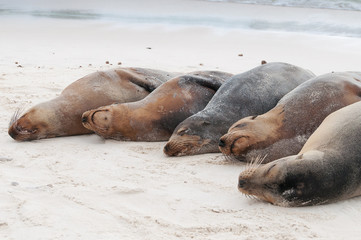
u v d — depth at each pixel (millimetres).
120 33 31172
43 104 12766
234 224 7520
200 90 12836
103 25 34094
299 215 7910
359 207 8242
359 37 30641
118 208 8062
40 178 9422
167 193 8773
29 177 9469
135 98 13836
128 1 50344
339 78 11000
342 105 10453
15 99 15656
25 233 7035
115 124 12164
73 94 13195
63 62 22641
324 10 44375
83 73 20156
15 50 25172
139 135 12305
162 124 12320
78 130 13062
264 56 25047
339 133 8617
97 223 7457
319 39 29828
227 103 11805
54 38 28938
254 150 10023
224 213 7984
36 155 10984
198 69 21531
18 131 12180
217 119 11516
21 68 21016
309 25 35812
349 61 23875
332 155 8234
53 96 16141
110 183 9227
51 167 10133
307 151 8477
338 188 8125
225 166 10281
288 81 12367
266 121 10391
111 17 38594
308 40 29594
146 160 10781
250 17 40094
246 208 8180
